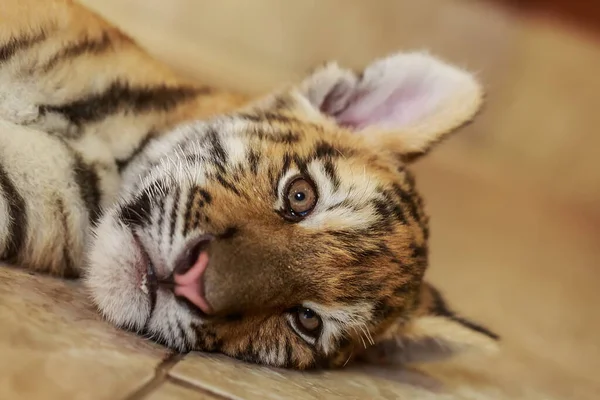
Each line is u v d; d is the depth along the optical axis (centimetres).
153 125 78
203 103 81
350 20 181
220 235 71
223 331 70
